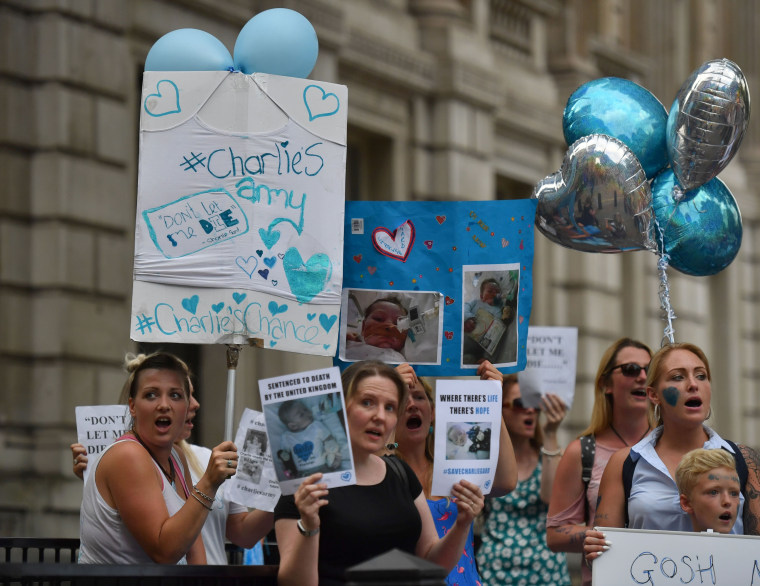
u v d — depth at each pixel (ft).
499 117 124.67
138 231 38.29
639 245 43.73
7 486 78.95
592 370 133.49
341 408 34.04
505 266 42.83
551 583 51.90
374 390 35.17
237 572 33.71
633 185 42.68
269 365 95.86
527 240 43.04
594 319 134.41
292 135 39.11
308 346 38.75
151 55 39.78
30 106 82.84
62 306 81.97
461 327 42.73
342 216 39.34
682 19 161.68
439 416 37.19
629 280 146.51
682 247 44.34
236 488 40.32
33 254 82.43
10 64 81.87
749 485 39.42
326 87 39.47
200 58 39.40
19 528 78.89
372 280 42.75
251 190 38.70
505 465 40.96
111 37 86.48
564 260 133.59
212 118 38.81
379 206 42.80
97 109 85.30
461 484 36.29
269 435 33.96
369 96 109.29
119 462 35.96
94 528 36.35
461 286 42.80
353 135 111.65
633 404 45.70
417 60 113.09
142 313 37.99
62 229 82.38
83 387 82.89
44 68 82.99
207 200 38.55
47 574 31.71
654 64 156.66
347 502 34.76
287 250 38.81
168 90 38.81
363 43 106.73
